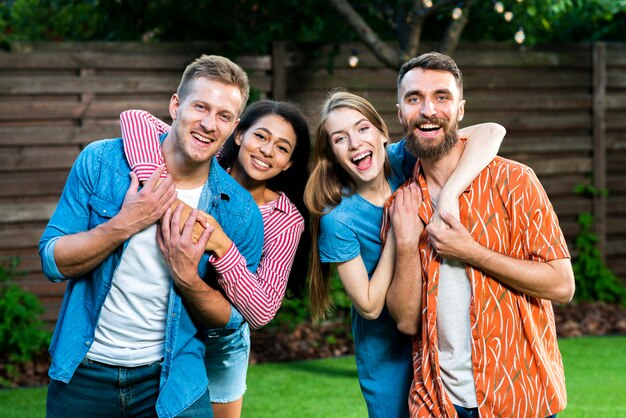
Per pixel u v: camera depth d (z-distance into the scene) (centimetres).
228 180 329
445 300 317
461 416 318
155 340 315
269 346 712
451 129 321
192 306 314
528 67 848
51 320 716
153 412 319
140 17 853
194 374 317
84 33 911
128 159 314
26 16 912
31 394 592
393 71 804
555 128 864
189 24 824
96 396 316
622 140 895
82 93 713
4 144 696
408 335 354
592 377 626
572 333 775
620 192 902
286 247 368
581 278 869
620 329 794
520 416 312
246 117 381
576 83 867
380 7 802
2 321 679
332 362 678
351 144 336
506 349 312
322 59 784
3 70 695
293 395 581
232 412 405
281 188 390
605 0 848
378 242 346
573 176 880
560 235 315
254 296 319
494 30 878
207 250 313
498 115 844
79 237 302
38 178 708
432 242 312
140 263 308
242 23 812
